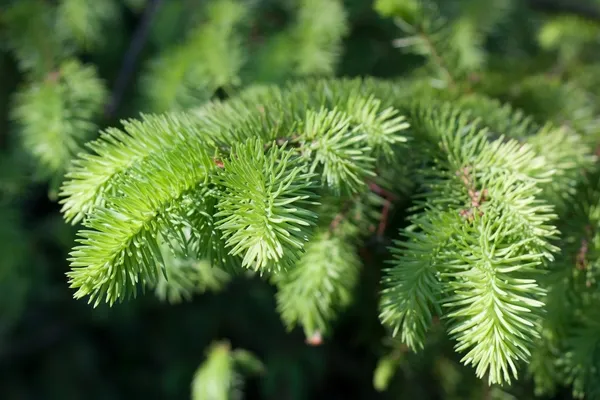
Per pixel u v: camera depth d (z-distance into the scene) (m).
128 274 0.39
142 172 0.39
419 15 0.52
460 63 0.55
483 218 0.40
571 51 0.71
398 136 0.42
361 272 0.51
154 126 0.42
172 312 0.85
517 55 0.82
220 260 0.40
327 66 0.62
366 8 0.73
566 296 0.44
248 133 0.42
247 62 0.61
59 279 0.81
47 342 0.93
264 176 0.38
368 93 0.45
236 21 0.64
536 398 0.53
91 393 0.93
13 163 0.60
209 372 0.56
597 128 0.52
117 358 0.96
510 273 0.39
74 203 0.41
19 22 0.61
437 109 0.47
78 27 0.65
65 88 0.54
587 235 0.44
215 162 0.40
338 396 0.88
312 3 0.63
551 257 0.39
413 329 0.40
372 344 0.58
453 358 0.53
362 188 0.42
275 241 0.37
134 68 0.73
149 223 0.39
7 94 0.72
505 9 0.73
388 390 0.64
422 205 0.43
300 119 0.42
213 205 0.39
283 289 0.47
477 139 0.44
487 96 0.54
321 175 0.42
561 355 0.45
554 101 0.54
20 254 0.65
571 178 0.45
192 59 0.58
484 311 0.38
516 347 0.38
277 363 0.77
